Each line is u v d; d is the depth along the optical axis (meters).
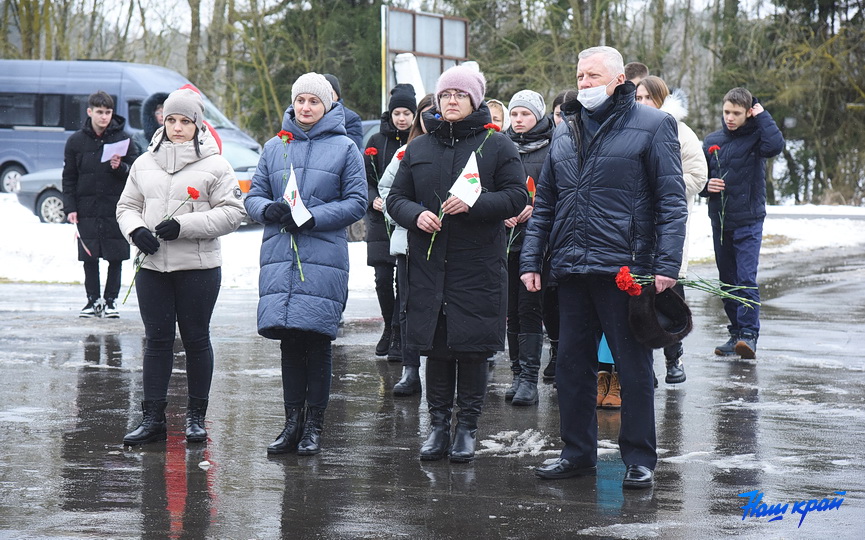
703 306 13.63
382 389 8.02
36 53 38.53
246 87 42.47
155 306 6.16
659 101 7.71
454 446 5.85
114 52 39.66
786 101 40.50
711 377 8.46
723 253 9.55
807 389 7.96
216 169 6.21
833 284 15.95
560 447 6.18
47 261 16.78
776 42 41.94
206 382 6.27
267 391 7.79
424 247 5.80
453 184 5.76
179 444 6.16
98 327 11.02
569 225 5.38
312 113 6.07
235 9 41.16
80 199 11.57
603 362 7.36
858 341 10.41
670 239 5.22
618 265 5.27
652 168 5.28
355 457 5.91
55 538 4.39
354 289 15.13
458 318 5.72
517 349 7.80
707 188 9.19
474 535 4.50
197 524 4.62
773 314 12.53
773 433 6.51
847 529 4.61
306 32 41.94
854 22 41.97
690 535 4.51
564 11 41.03
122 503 4.93
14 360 8.99
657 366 9.09
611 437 6.46
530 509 4.89
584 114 5.43
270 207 5.87
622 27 41.34
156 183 6.16
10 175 26.75
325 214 5.88
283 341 6.05
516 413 7.15
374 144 8.95
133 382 8.06
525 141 7.86
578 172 5.36
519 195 5.73
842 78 41.41
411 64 17.84
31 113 26.47
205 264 6.16
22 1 38.03
